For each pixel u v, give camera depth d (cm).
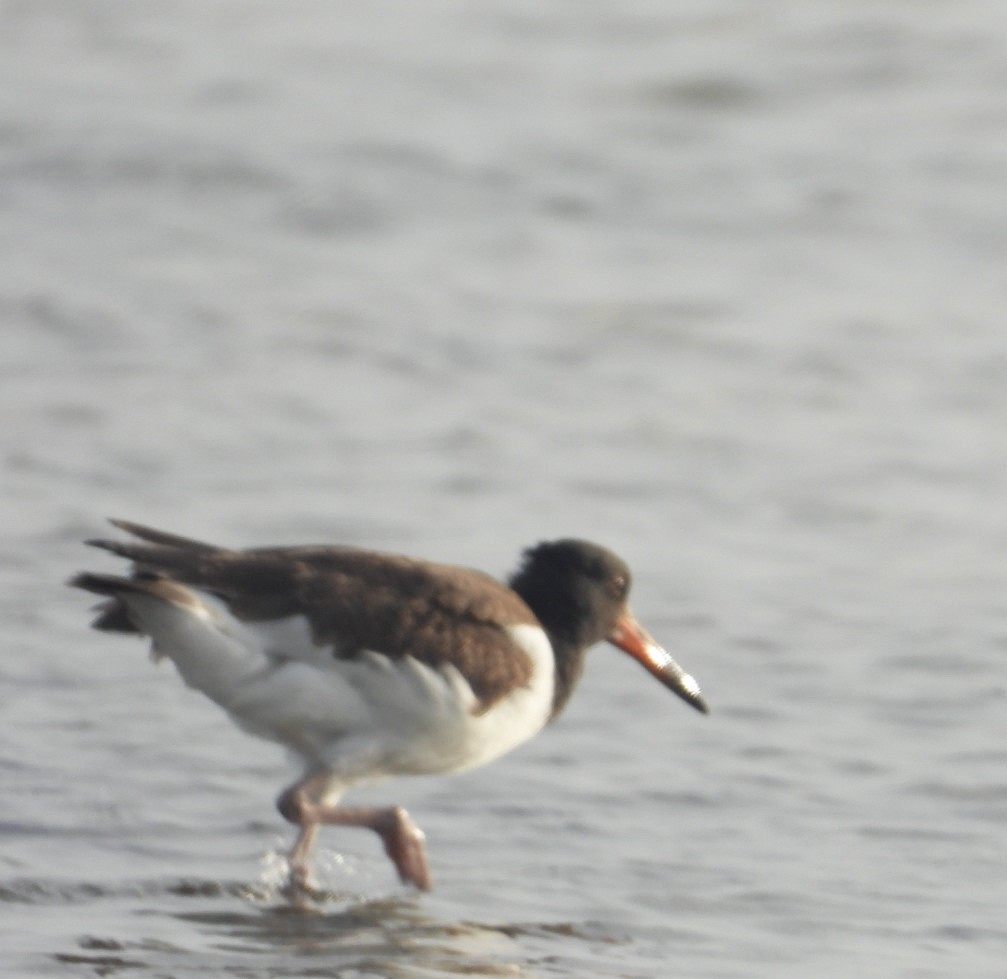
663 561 1429
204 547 870
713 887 882
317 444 1697
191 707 1112
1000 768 1048
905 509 1570
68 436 1691
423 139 2700
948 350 2005
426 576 875
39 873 865
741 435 1761
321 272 2241
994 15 3191
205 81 2939
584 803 994
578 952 797
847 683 1188
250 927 814
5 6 3322
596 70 3008
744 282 2233
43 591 1305
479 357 1969
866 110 2855
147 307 2094
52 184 2542
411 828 876
